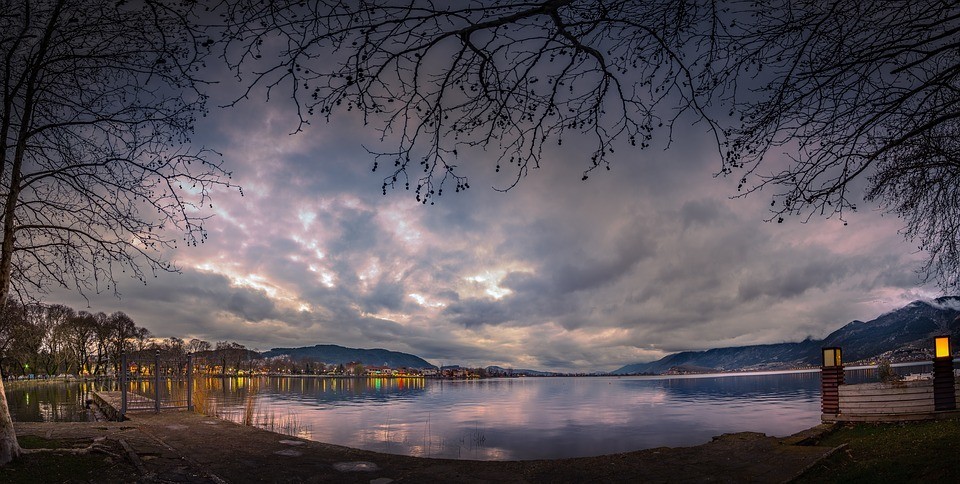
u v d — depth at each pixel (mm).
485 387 87750
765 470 9430
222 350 139000
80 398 44906
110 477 9086
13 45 9375
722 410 34625
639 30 5121
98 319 96250
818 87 5301
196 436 13586
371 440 21359
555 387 86312
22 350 49406
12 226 10242
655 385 90062
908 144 6418
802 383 77125
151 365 22578
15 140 10438
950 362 13656
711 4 4867
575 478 9547
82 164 10844
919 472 7883
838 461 9930
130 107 10180
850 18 5039
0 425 9289
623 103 5016
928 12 4848
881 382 14227
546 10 3965
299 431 23891
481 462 10930
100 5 8195
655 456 10852
